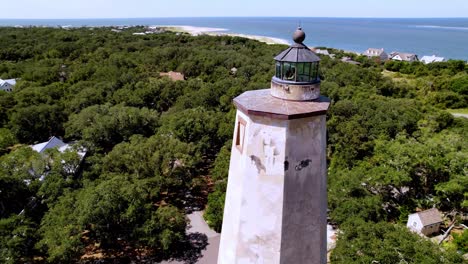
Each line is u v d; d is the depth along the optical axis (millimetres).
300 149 9352
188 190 44562
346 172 39625
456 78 86000
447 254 24547
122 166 39062
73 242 27734
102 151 53406
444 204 39688
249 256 10109
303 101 9602
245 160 9617
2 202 33625
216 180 41250
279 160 9195
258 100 9789
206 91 65125
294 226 9805
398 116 57156
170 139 42719
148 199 37125
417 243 25141
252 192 9695
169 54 100312
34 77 76188
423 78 95312
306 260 10328
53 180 34469
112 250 32844
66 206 30641
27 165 36500
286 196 9430
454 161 38719
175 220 32781
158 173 38656
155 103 70062
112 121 52750
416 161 39250
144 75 78500
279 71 9867
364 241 25938
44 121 59031
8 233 27234
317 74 9930
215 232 35969
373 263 24469
